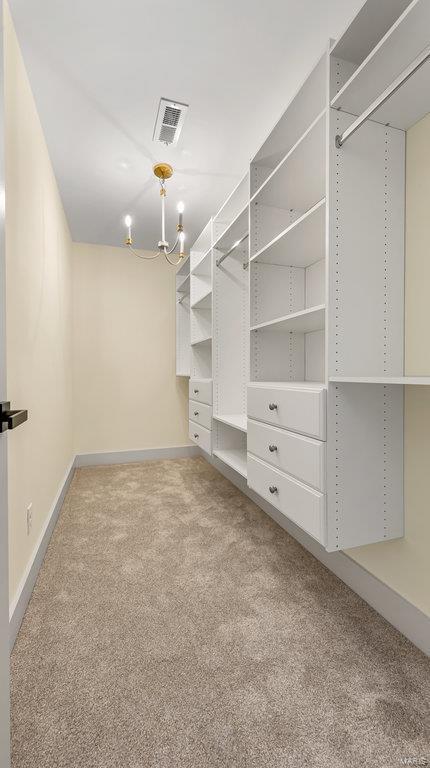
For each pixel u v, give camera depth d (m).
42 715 0.87
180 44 1.32
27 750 0.79
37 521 1.59
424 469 1.11
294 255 1.61
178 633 1.15
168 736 0.82
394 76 0.94
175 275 3.62
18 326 1.33
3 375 0.74
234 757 0.78
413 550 1.14
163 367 3.61
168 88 1.53
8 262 1.21
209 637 1.13
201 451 3.66
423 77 0.92
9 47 1.20
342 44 1.01
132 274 3.48
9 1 1.15
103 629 1.17
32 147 1.55
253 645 1.10
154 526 1.97
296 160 1.29
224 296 2.28
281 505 1.32
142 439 3.55
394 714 0.87
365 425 1.13
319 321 1.45
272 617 1.23
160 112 1.67
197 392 2.62
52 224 2.08
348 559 1.41
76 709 0.89
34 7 1.18
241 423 1.90
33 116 1.56
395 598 1.18
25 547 1.36
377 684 0.96
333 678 0.98
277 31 1.28
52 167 2.08
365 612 1.25
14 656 1.06
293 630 1.16
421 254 1.11
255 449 1.54
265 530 1.92
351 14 1.21
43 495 1.74
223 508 2.23
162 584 1.42
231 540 1.80
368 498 1.13
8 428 0.73
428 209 1.08
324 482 1.08
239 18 1.22
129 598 1.34
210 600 1.32
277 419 1.34
